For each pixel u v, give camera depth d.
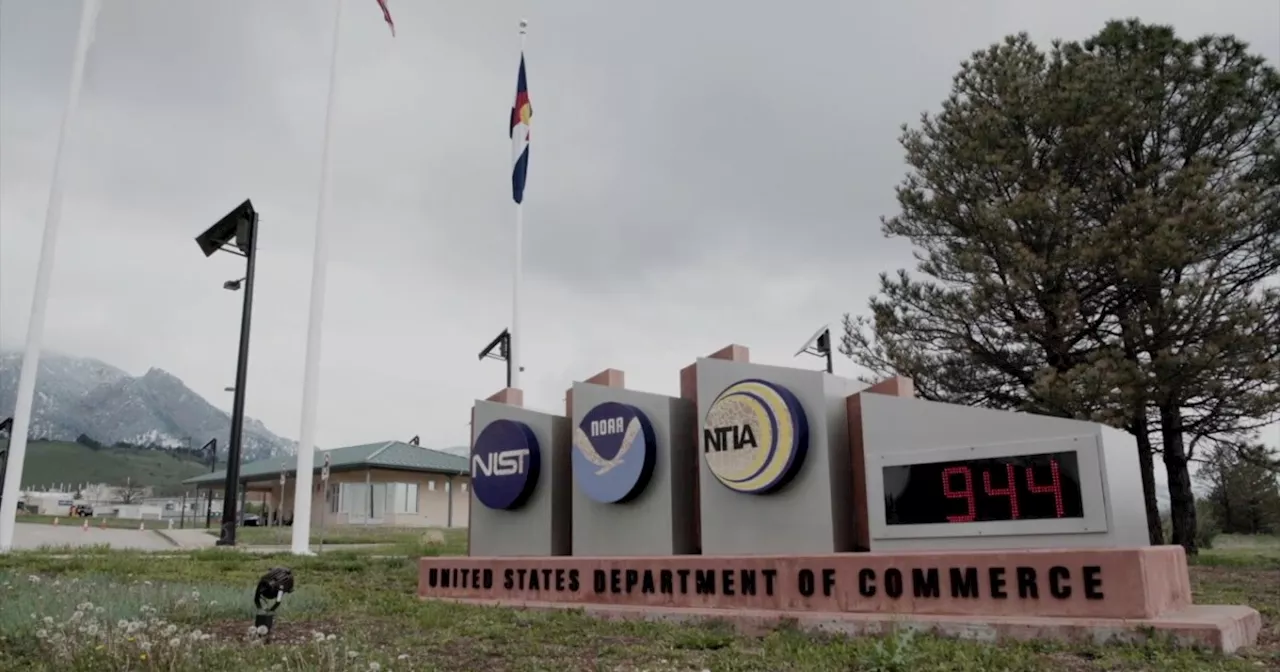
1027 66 24.00
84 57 21.16
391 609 10.89
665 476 11.35
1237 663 6.89
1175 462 21.45
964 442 9.16
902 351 24.09
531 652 8.10
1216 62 21.73
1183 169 20.19
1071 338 21.94
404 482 44.22
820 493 9.95
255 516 53.41
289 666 6.67
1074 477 8.48
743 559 9.86
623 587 10.73
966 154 22.83
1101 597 7.86
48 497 76.75
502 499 12.92
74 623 7.73
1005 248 21.83
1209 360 18.55
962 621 8.20
